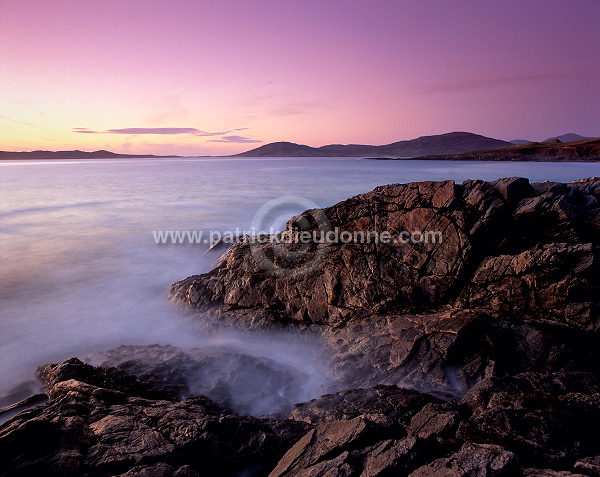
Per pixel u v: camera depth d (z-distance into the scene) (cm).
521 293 1120
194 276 1945
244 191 6600
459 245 1255
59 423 662
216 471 614
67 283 2208
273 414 945
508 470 461
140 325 1667
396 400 847
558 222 1178
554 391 690
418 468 495
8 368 1340
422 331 1104
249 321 1486
